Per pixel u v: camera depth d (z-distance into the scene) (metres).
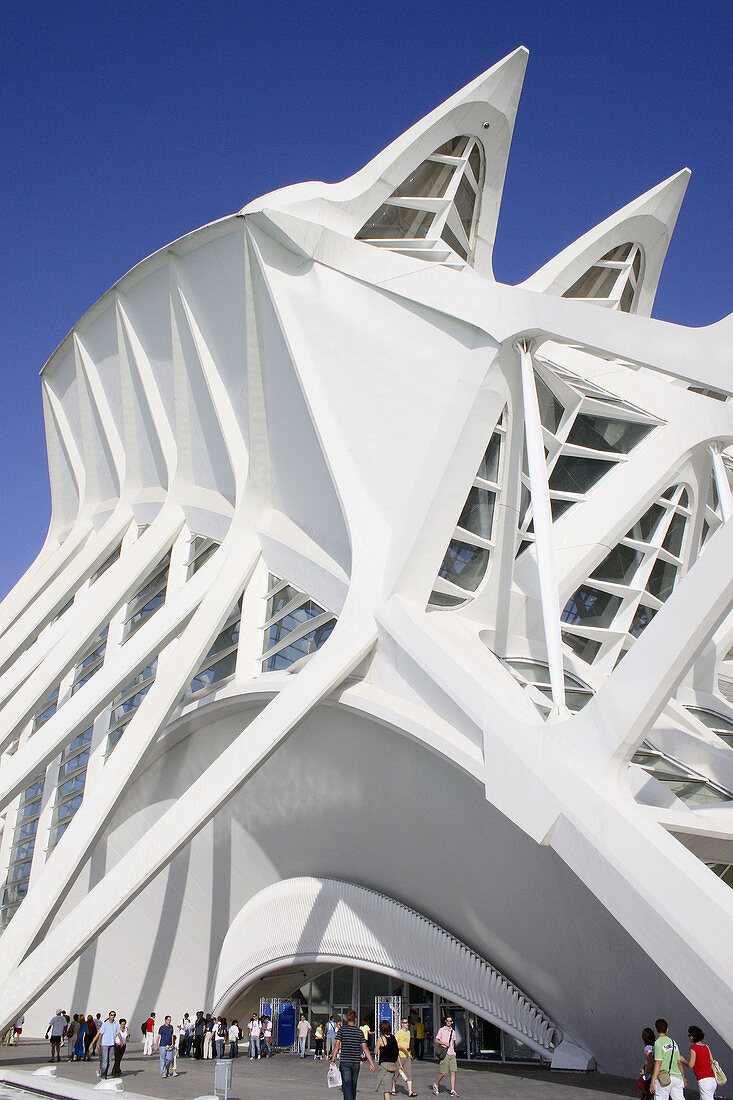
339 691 14.51
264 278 19.14
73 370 28.34
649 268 25.77
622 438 19.20
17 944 13.91
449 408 15.45
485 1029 18.00
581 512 18.34
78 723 16.78
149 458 25.61
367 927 16.42
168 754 19.95
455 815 14.69
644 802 12.38
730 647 19.98
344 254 18.81
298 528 19.62
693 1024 11.93
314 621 17.75
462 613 16.69
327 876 17.98
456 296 15.90
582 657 19.02
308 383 18.27
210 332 21.81
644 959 12.30
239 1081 12.88
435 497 14.97
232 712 18.34
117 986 20.19
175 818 13.46
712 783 14.52
